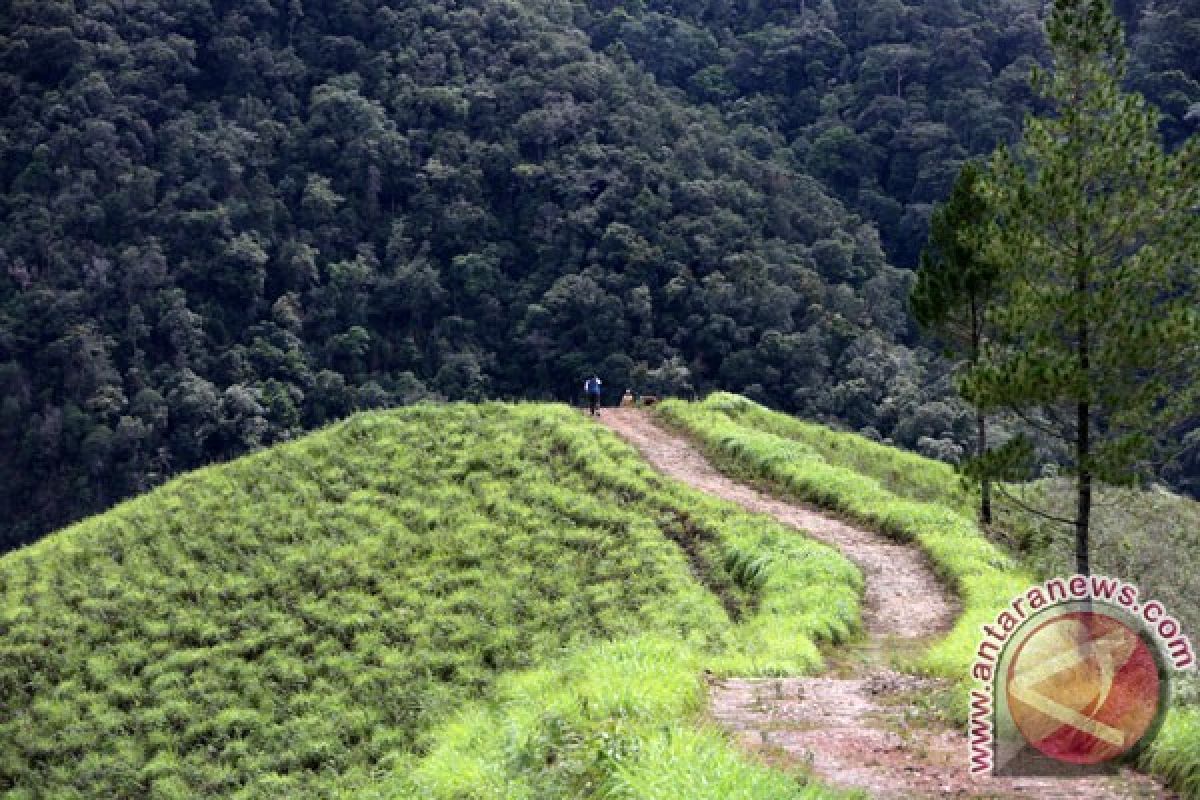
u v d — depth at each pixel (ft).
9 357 270.46
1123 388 58.39
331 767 75.77
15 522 252.62
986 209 103.91
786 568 88.17
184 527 108.37
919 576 90.12
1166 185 59.26
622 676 53.78
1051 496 116.78
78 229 293.64
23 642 92.38
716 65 476.13
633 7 503.61
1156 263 58.29
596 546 101.09
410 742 77.61
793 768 42.09
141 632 93.35
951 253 106.73
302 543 104.83
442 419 129.49
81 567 103.30
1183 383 58.70
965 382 62.34
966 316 107.86
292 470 118.62
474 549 101.86
